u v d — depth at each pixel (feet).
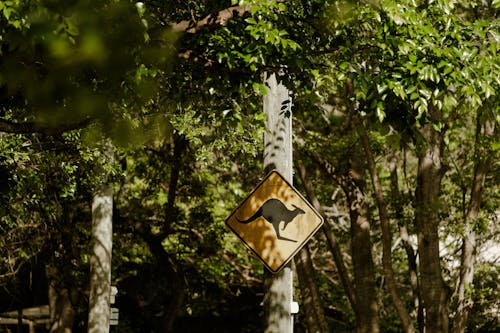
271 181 31.83
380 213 62.90
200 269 90.27
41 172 43.96
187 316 111.75
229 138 42.55
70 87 19.45
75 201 71.97
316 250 89.10
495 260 79.30
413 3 27.61
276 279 32.83
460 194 70.23
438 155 60.39
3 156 37.19
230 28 26.37
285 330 32.60
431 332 60.08
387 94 27.45
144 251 89.86
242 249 87.20
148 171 79.56
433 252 60.64
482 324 73.26
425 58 27.81
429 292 60.39
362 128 31.24
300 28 28.12
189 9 28.48
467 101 32.22
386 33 28.19
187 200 81.76
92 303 54.80
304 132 66.39
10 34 18.31
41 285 94.94
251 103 33.09
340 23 28.14
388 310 92.38
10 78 19.07
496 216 71.67
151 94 22.52
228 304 107.14
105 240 55.21
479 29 29.14
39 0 17.70
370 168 62.69
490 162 62.34
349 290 65.57
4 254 70.54
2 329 106.93
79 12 17.92
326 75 28.45
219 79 27.32
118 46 19.20
